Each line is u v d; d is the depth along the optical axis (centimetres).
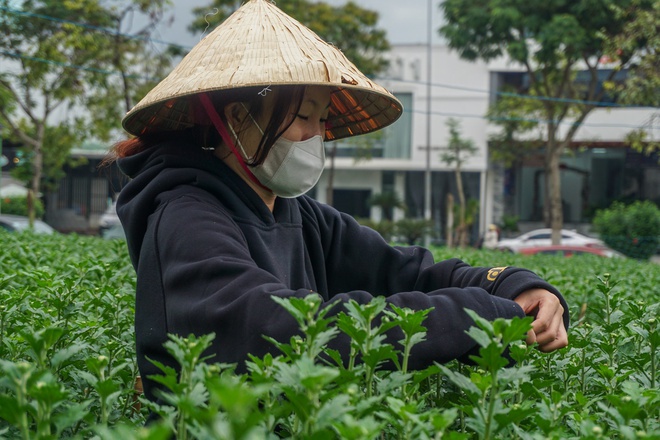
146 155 247
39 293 282
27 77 2048
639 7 2094
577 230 3584
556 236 2445
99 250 635
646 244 2541
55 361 146
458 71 3544
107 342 221
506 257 1100
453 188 3653
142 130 257
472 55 2344
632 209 2592
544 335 210
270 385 117
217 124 231
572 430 175
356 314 150
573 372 205
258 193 246
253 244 228
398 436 146
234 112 235
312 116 238
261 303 176
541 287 221
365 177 3722
